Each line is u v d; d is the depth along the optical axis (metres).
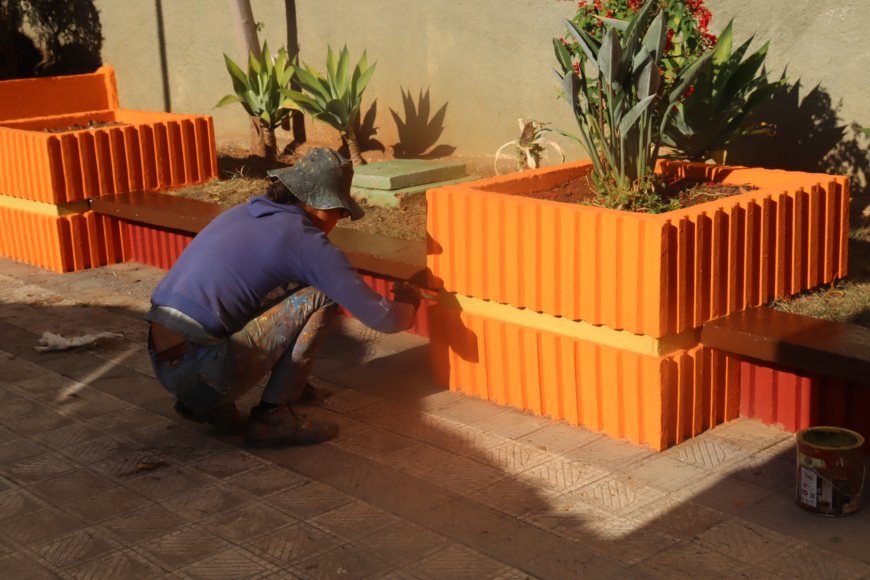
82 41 13.04
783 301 4.88
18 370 5.72
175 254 7.59
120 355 5.94
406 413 5.00
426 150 9.59
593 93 5.66
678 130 6.02
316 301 4.44
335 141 10.43
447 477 4.30
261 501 4.12
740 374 4.79
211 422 4.75
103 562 3.67
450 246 5.03
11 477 4.39
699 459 4.42
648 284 4.33
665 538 3.76
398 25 9.48
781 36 7.00
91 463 4.52
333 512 4.01
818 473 3.84
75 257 7.76
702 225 4.39
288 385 4.56
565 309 4.64
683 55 5.83
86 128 8.62
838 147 6.88
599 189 5.23
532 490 4.17
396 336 6.18
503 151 8.91
